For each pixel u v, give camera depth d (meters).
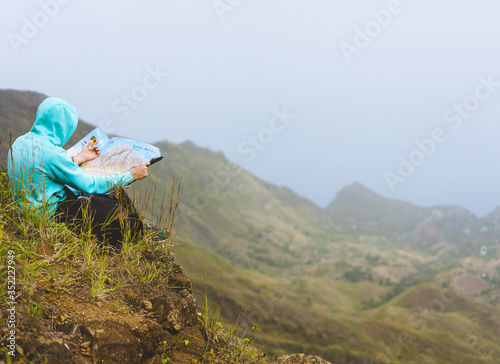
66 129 3.61
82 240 3.25
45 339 2.30
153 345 2.77
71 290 2.81
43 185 3.37
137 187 3.88
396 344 92.31
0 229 2.95
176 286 3.52
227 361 3.09
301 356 3.35
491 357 86.19
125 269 3.26
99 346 2.45
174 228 3.88
